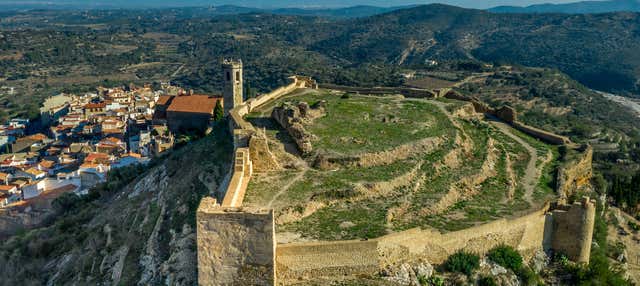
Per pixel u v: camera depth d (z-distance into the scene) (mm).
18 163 122562
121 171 88000
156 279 40812
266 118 57156
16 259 62562
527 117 144750
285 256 30875
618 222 57094
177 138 108562
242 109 59281
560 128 140875
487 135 57375
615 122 167250
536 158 53438
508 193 44312
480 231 37250
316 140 48469
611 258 50156
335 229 34969
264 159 43625
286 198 38156
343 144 47688
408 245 34031
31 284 56656
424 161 46531
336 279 31641
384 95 72688
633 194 63438
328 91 76562
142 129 133875
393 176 42531
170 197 55562
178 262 40406
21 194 99500
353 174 42875
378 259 32375
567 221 40531
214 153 58719
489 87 189500
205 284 29688
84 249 57812
